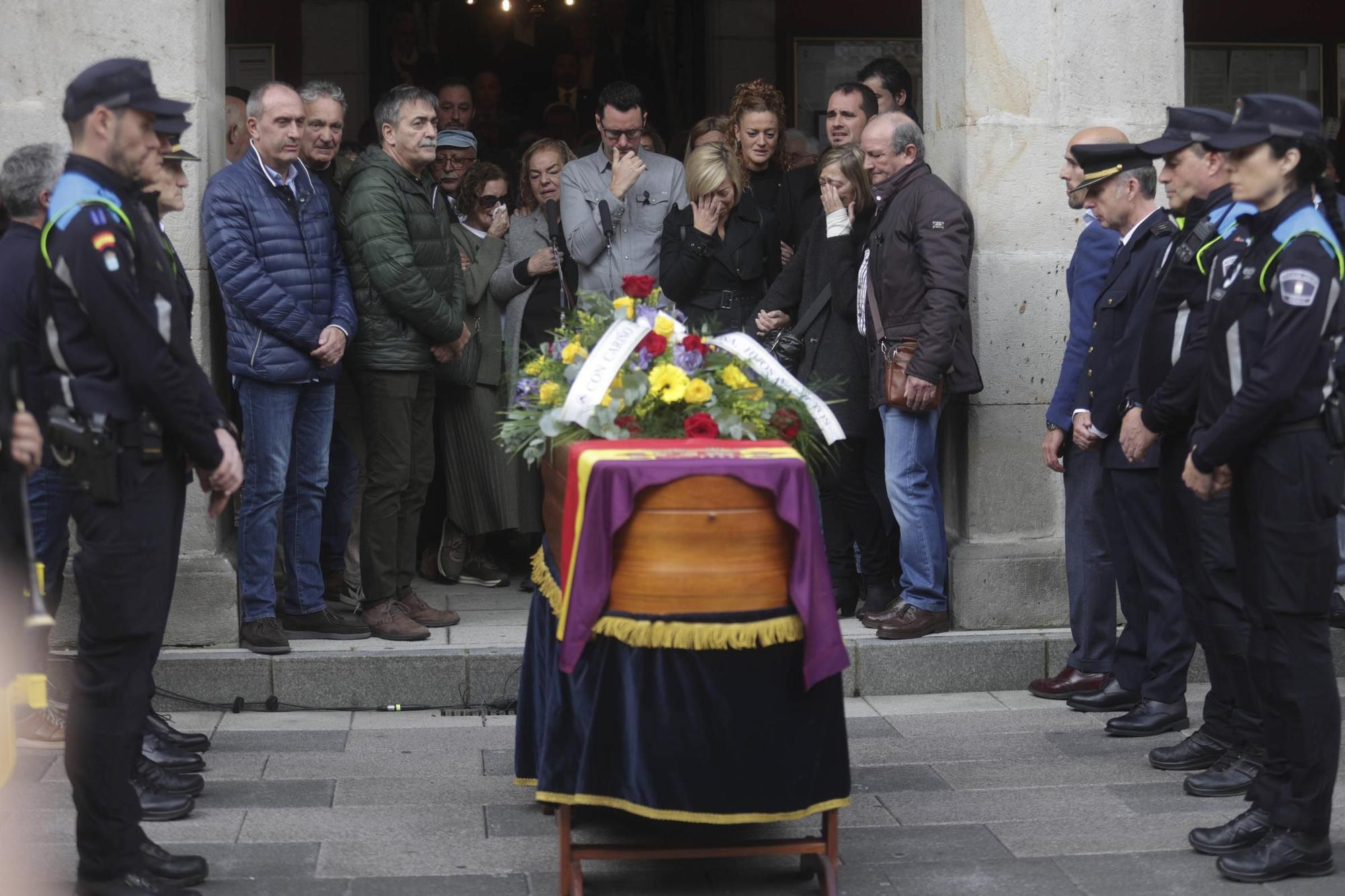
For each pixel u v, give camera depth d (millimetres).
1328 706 3873
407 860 4043
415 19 8516
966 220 5598
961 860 4043
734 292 6000
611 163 6211
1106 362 5098
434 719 5363
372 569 5676
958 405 5969
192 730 5184
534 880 3922
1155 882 3883
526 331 6457
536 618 4320
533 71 8680
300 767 4812
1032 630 5820
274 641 5438
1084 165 5098
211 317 5617
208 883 3861
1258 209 3967
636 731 3596
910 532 5707
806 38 8891
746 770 3615
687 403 3955
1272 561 3863
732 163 5918
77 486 3553
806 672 3596
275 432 5414
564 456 3906
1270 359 3752
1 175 4492
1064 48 5770
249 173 5371
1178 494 4570
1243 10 9031
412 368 5664
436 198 6012
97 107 3518
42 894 3752
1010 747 5027
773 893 3885
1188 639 5090
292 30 8859
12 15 5387
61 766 4754
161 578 3639
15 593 3604
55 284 3508
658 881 3963
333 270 5586
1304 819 3883
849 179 5758
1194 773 4715
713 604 3572
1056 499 5906
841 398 5773
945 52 5961
